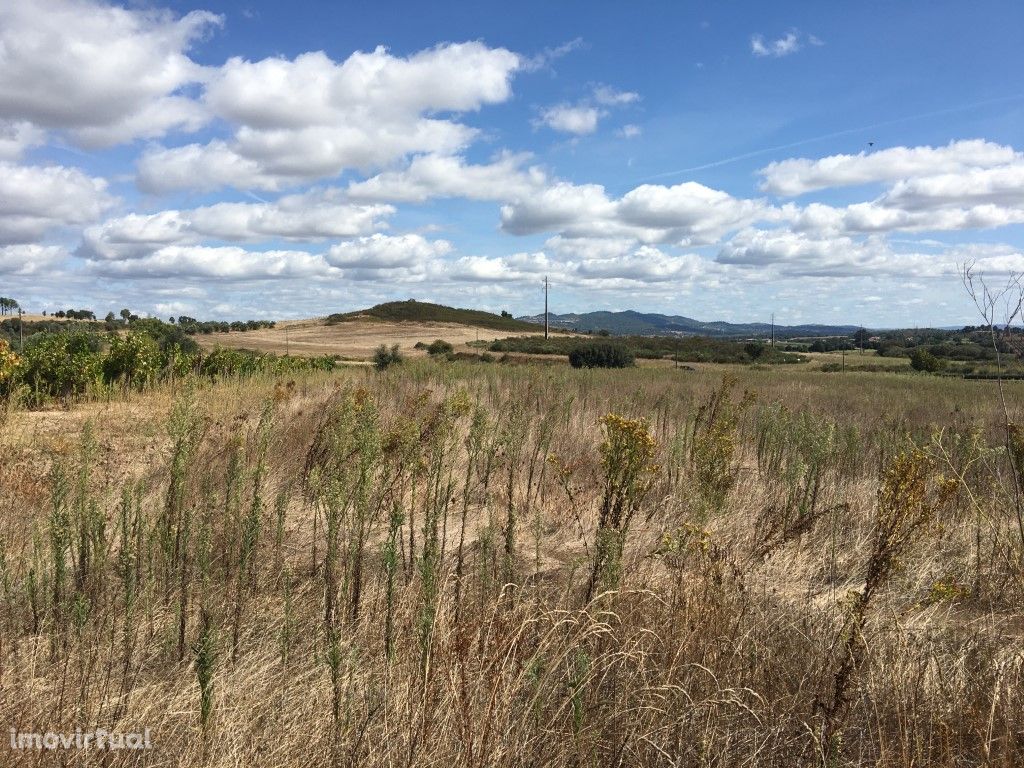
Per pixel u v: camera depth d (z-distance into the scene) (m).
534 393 12.65
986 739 2.88
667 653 3.31
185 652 3.69
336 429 6.77
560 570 5.09
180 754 2.84
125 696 3.07
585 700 3.04
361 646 3.71
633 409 11.81
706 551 3.78
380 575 4.68
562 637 3.35
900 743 2.93
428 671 2.88
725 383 8.68
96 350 17.72
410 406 9.50
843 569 5.29
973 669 3.54
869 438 9.90
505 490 7.20
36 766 2.68
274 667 3.56
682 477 7.28
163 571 4.43
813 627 3.93
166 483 6.40
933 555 5.18
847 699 2.96
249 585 4.40
